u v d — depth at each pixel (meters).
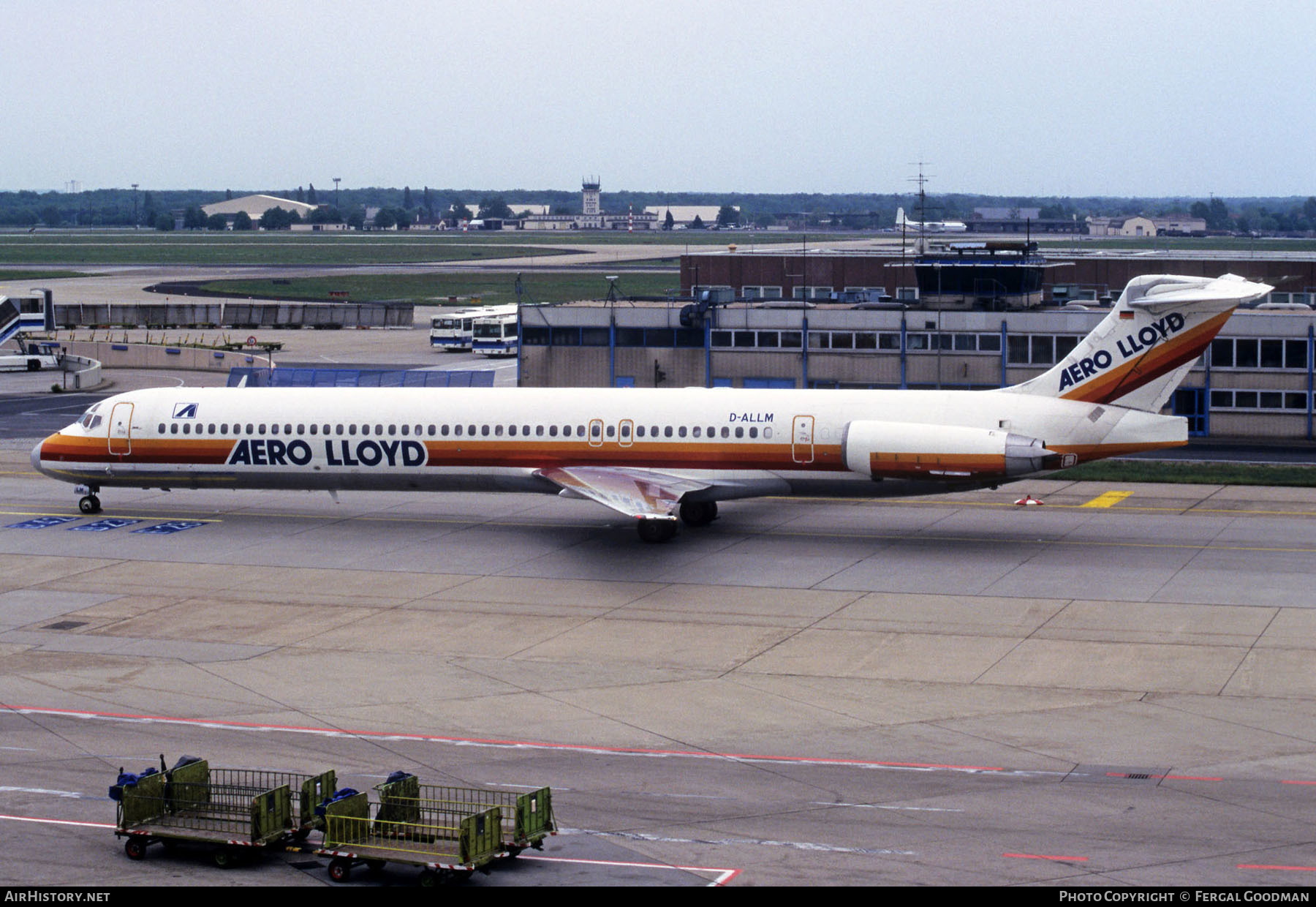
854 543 155.50
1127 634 118.38
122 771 80.31
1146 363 146.88
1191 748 90.75
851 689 104.69
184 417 168.50
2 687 106.69
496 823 73.19
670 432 156.88
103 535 162.75
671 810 80.69
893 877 70.38
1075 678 106.69
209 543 158.38
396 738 94.50
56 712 100.69
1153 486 193.62
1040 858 72.56
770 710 100.06
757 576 140.75
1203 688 104.00
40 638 120.62
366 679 108.44
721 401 157.25
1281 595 130.62
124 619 126.69
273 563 148.25
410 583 139.12
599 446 158.62
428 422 162.25
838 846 74.88
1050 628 120.69
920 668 109.88
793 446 153.50
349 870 73.31
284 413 165.88
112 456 169.75
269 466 166.12
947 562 145.88
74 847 77.38
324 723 98.00
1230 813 79.00
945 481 149.38
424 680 108.12
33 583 140.25
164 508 179.62
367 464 164.00
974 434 147.25
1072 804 80.75
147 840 75.88
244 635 121.25
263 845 75.00
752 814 79.81
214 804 79.12
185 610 129.62
